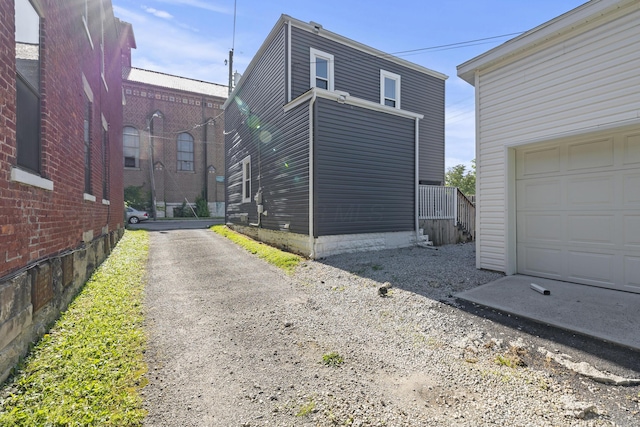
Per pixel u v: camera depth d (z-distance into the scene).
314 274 6.18
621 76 4.37
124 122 24.03
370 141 8.43
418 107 13.66
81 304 4.07
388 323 3.85
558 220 5.25
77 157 4.79
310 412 2.21
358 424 2.09
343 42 10.76
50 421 1.94
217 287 5.38
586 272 4.91
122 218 11.80
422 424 2.10
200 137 26.97
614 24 4.45
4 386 2.29
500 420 2.14
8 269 2.55
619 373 2.63
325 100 7.62
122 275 5.71
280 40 9.46
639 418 2.14
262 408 2.25
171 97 25.88
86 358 2.74
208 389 2.47
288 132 8.73
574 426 2.07
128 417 2.06
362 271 6.25
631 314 3.66
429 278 5.63
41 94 3.45
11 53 2.68
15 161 2.71
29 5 3.25
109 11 8.43
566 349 3.08
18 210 2.75
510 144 5.66
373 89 11.80
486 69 6.04
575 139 5.04
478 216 6.20
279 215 9.16
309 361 2.94
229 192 15.05
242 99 12.98
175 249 9.04
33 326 2.94
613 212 4.63
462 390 2.49
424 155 14.05
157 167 25.02
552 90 5.10
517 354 3.04
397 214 9.02
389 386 2.54
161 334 3.47
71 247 4.41
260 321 3.90
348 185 8.01
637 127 4.40
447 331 3.59
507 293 4.63
